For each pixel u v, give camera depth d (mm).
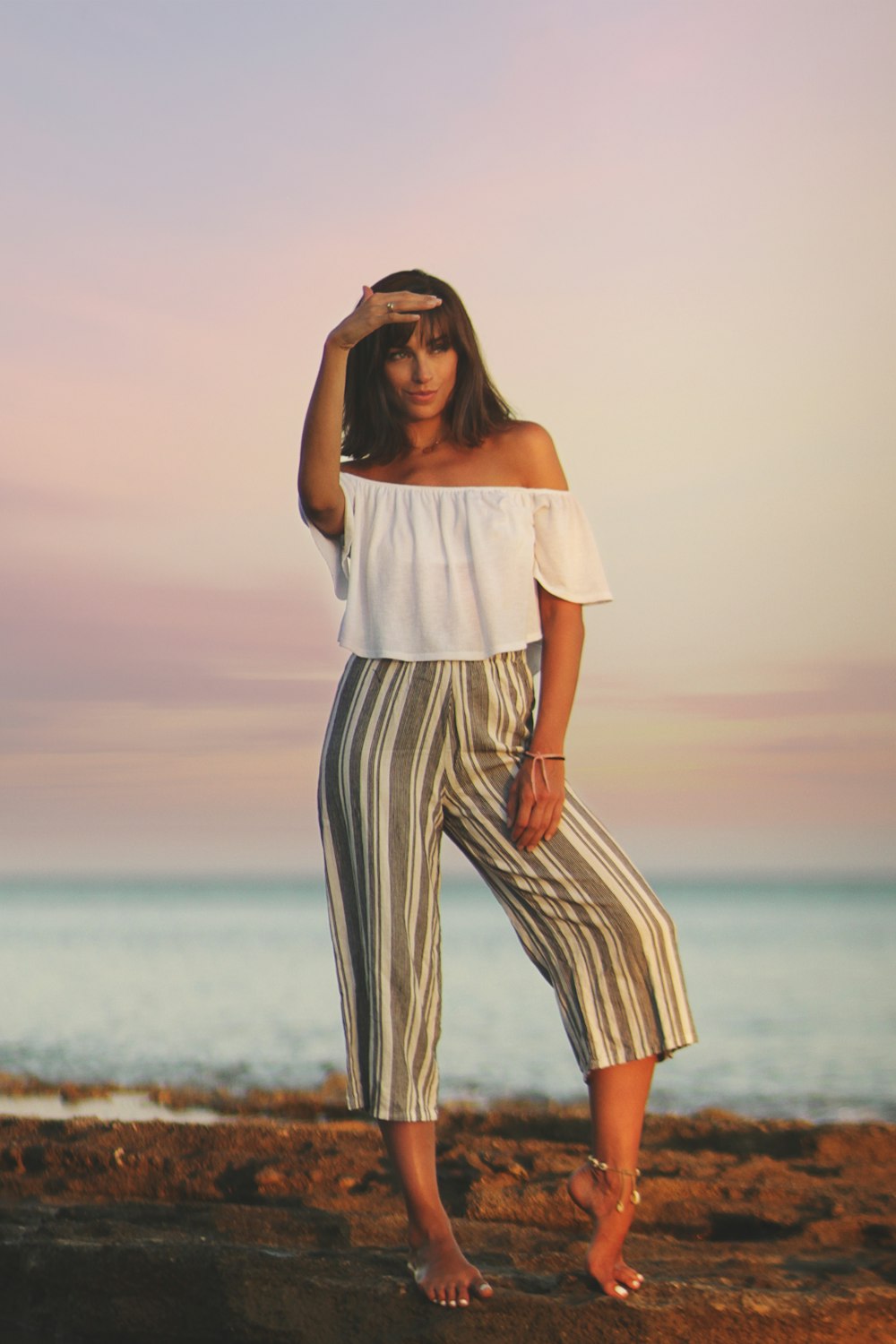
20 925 44438
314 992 15836
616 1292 2492
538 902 2607
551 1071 9055
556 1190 3375
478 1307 2508
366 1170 3740
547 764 2604
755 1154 4102
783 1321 2443
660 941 2570
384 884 2600
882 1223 3098
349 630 2676
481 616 2619
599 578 2703
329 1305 2611
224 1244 2863
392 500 2684
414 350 2678
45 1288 2932
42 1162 3916
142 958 24328
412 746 2623
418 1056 2602
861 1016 13594
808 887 80938
